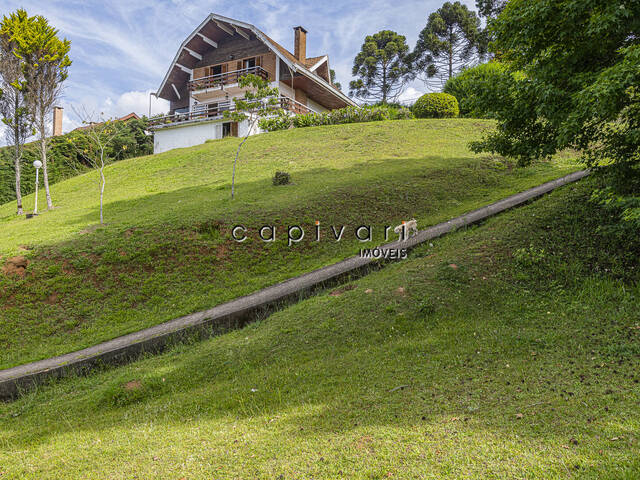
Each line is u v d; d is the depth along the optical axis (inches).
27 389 299.1
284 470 144.9
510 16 351.3
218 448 170.6
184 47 1368.1
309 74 1237.1
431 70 2128.4
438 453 140.2
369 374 229.1
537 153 385.1
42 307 411.8
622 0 291.0
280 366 265.7
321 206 577.9
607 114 293.9
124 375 289.9
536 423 150.2
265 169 815.7
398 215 566.6
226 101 1259.8
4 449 213.6
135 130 1524.4
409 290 328.2
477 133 925.2
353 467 139.8
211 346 318.0
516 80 378.3
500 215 473.1
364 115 1140.5
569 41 335.9
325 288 393.4
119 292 436.1
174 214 576.4
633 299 269.6
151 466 163.0
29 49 668.1
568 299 287.4
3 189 1298.0
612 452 125.1
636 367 188.2
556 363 206.8
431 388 198.5
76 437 212.2
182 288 443.5
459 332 267.7
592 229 366.0
